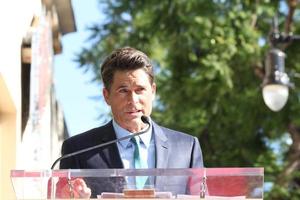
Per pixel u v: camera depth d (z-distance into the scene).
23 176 7.78
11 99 14.84
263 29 30.98
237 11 29.80
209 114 30.70
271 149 31.58
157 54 31.52
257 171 7.85
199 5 29.84
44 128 19.31
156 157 9.05
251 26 30.03
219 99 29.91
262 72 30.20
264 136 31.45
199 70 29.08
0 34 12.85
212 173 7.89
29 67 17.92
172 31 30.64
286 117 30.50
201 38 29.33
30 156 17.72
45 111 19.53
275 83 22.48
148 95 9.13
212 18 29.52
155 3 31.17
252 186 7.84
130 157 9.11
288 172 31.11
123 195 7.80
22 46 17.22
